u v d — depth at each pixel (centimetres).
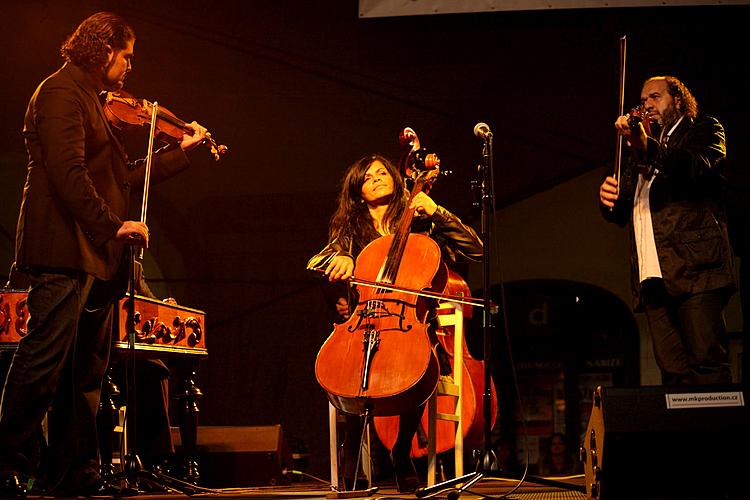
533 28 827
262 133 910
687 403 268
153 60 864
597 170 955
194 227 949
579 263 965
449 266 465
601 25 809
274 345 943
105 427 387
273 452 511
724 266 333
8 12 831
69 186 312
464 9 633
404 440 367
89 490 330
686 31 790
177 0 843
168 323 393
